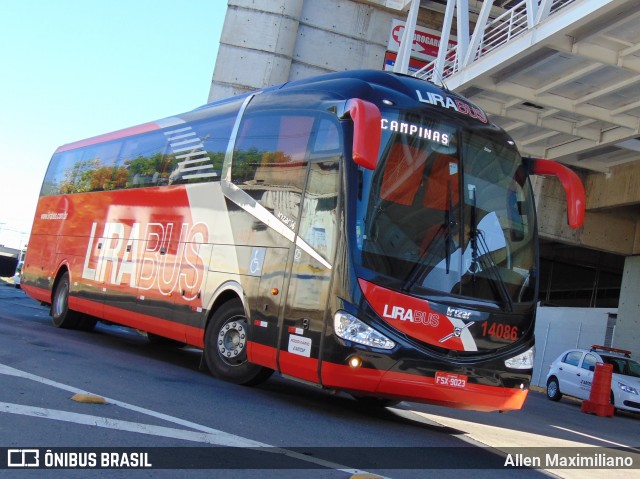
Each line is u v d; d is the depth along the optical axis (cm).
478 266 808
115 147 1427
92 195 1445
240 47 3878
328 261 779
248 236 934
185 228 1088
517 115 2256
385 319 749
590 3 1602
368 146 705
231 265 953
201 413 691
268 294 865
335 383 754
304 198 845
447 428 895
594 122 2233
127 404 676
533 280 850
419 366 753
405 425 846
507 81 2070
